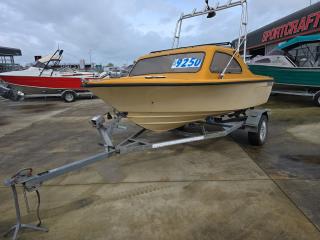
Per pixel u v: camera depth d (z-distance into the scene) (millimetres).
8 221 2529
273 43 15109
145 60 4508
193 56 3980
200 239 2180
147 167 3746
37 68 11758
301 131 5410
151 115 3652
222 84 3637
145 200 2824
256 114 4434
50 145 5004
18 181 2291
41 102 12156
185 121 3990
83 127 6488
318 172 3402
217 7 4566
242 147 4492
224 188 3035
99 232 2312
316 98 8312
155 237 2221
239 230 2273
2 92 11594
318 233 2201
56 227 2406
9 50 28562
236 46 4719
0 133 6105
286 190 2938
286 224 2328
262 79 4797
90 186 3197
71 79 12016
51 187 3193
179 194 2934
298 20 12469
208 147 4539
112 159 4082
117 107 3523
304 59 8938
